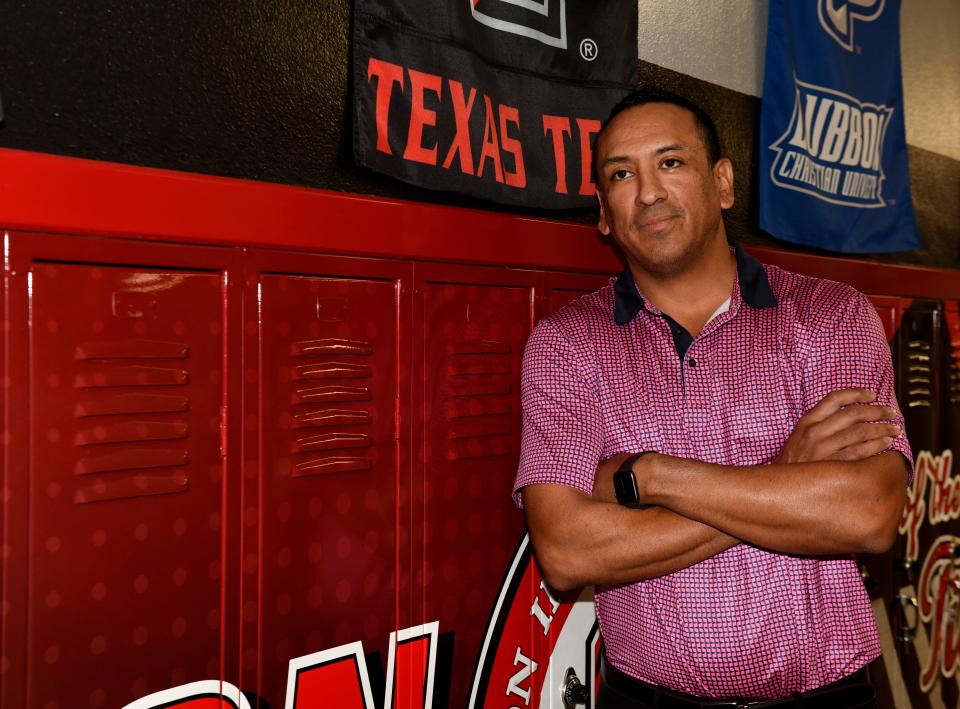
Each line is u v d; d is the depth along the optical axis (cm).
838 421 132
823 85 279
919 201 345
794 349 141
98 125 136
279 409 143
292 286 145
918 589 292
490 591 177
